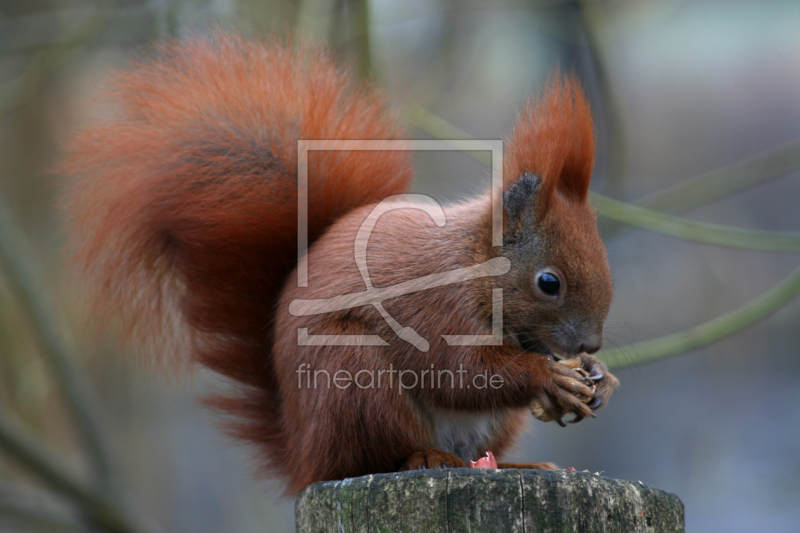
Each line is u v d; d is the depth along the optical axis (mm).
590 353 7414
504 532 4906
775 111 17938
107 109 8602
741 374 17062
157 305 7844
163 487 15984
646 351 9523
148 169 7613
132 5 13719
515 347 7359
